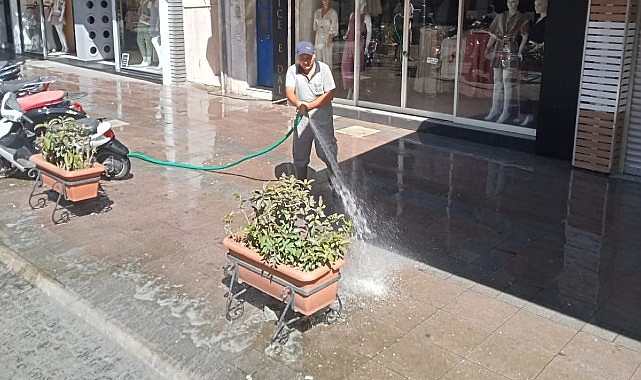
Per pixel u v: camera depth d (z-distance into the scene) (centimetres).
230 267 447
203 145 861
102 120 750
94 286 474
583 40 749
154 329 420
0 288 485
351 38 1045
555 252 543
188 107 1112
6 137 675
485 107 903
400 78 992
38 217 601
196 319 431
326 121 656
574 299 464
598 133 746
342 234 417
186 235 564
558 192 694
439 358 389
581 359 390
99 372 387
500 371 376
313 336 411
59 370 389
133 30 1445
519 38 847
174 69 1312
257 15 1188
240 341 407
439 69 945
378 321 429
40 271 496
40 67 1589
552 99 795
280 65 1126
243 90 1221
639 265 521
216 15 1229
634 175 750
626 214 632
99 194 660
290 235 394
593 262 525
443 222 606
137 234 564
